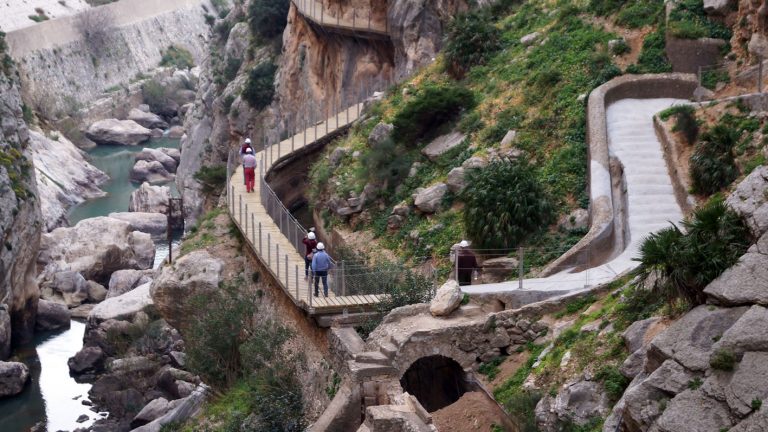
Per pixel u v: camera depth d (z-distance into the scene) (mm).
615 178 39125
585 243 36031
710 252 24125
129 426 49406
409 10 59750
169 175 101188
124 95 124750
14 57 113250
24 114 102125
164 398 50375
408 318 33000
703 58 44031
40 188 87250
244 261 45125
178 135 120375
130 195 95750
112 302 61812
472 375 31281
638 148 39906
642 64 44938
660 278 25797
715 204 25203
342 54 66062
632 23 46875
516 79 47406
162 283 45344
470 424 28953
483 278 37625
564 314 31266
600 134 40500
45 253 72750
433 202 42719
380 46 64312
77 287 69000
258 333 37844
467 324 31672
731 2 44188
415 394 33438
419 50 59094
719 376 22109
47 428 50750
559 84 45344
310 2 68562
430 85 51688
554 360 28781
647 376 24031
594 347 27703
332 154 50281
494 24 54094
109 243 72750
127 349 57000
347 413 31312
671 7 45625
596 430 25234
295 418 34125
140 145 115000
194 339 41344
